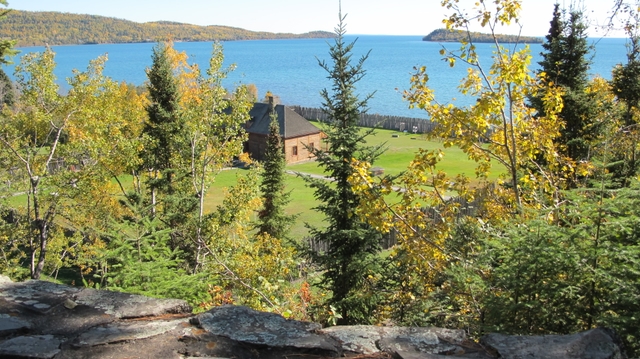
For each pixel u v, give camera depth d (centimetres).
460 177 1019
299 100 12131
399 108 10206
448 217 866
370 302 1098
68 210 2123
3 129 2089
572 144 1703
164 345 296
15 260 2067
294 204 3688
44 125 2366
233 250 1850
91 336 304
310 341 301
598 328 296
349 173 1188
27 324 318
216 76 2095
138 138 2414
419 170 943
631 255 428
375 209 894
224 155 2245
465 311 654
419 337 308
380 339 307
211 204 3825
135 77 16062
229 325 319
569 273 471
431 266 838
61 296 361
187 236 1864
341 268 1254
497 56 896
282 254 1341
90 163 2259
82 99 2270
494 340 296
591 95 1752
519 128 1020
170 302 358
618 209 478
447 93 9919
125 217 2077
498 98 900
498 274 518
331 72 1211
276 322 326
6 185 2064
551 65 1772
